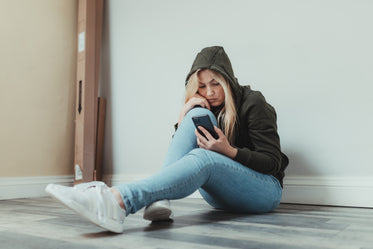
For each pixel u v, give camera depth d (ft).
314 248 2.85
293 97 6.87
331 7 6.57
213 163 3.97
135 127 9.13
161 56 8.82
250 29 7.47
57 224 4.09
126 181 9.07
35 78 8.70
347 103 6.32
